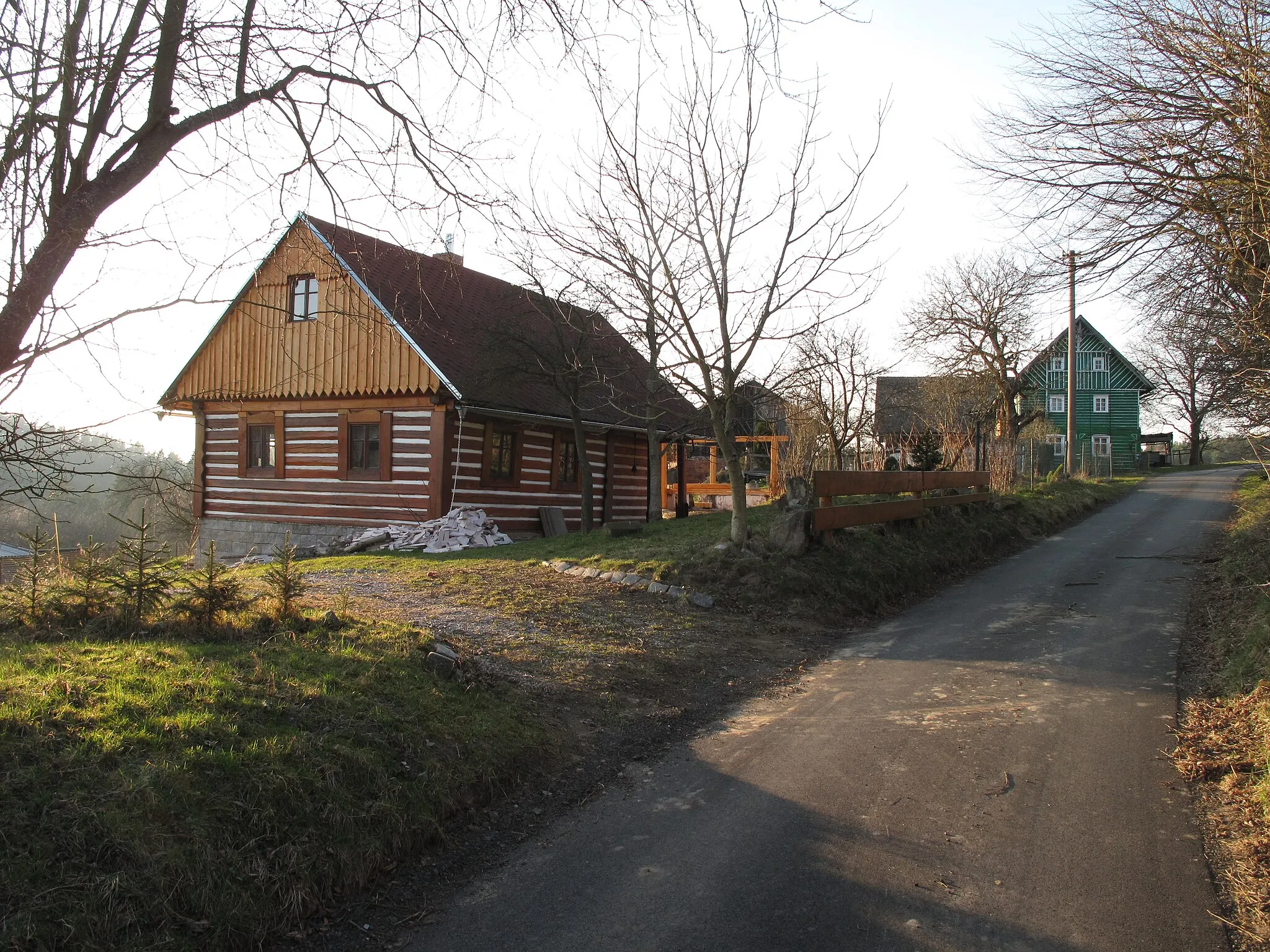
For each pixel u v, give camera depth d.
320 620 6.36
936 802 4.69
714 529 13.38
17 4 4.08
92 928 2.94
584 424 19.53
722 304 10.10
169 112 4.75
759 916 3.56
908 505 13.45
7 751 3.53
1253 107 6.14
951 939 3.36
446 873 4.00
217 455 19.58
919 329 29.89
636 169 9.89
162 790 3.54
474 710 5.31
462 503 16.88
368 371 17.05
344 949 3.37
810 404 18.28
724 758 5.44
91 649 5.09
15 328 4.04
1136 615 9.34
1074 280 7.97
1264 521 13.87
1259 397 7.75
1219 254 7.20
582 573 10.66
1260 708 5.52
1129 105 7.12
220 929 3.22
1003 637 8.62
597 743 5.64
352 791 4.09
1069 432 28.41
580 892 3.79
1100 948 3.31
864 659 7.93
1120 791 4.81
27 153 4.09
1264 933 3.41
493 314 19.70
